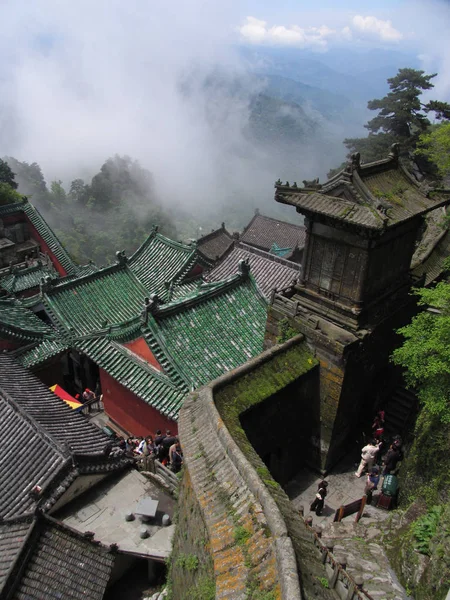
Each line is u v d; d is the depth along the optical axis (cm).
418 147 3912
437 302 1374
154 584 1683
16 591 1349
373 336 1694
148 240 3362
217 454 1096
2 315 2775
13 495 1662
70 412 2125
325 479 1719
